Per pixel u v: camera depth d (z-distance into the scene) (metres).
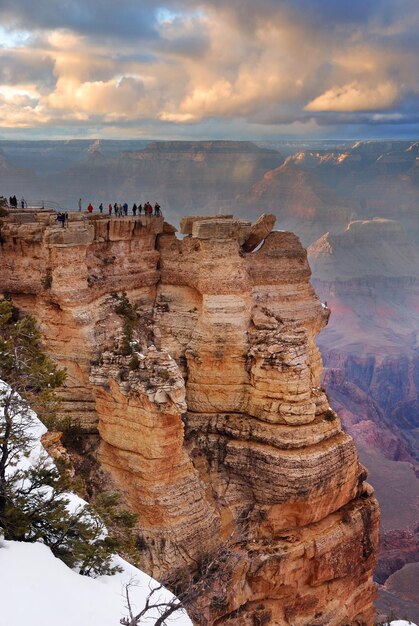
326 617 34.06
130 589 20.38
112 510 22.89
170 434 30.38
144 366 30.72
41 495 21.03
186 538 30.34
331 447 33.88
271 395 33.97
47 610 17.20
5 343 23.31
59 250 33.25
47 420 28.11
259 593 32.53
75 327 33.41
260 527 33.56
